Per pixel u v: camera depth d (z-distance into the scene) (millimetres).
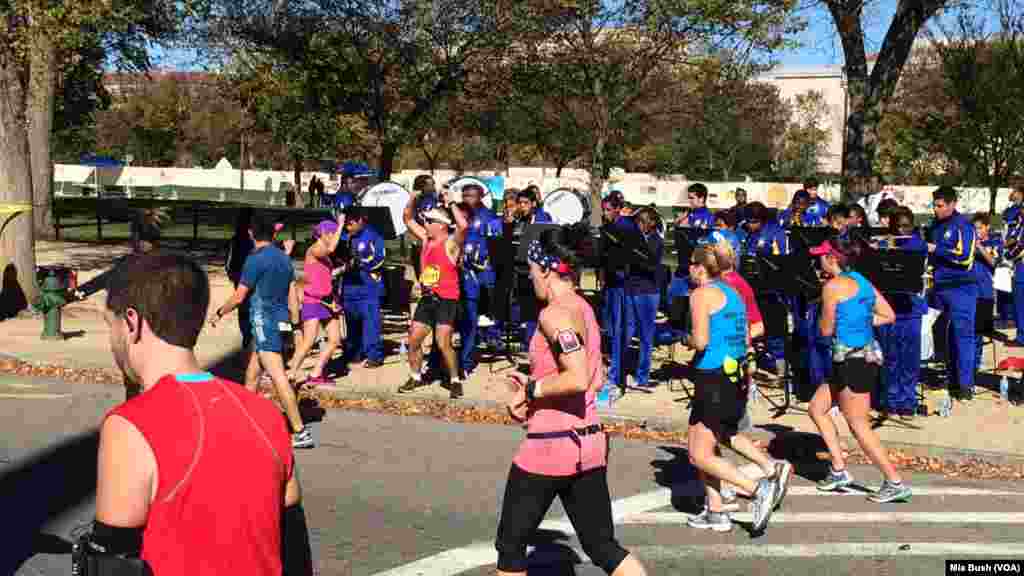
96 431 9094
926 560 6375
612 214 12453
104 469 2467
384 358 13102
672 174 62688
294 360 10844
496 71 27219
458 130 31859
